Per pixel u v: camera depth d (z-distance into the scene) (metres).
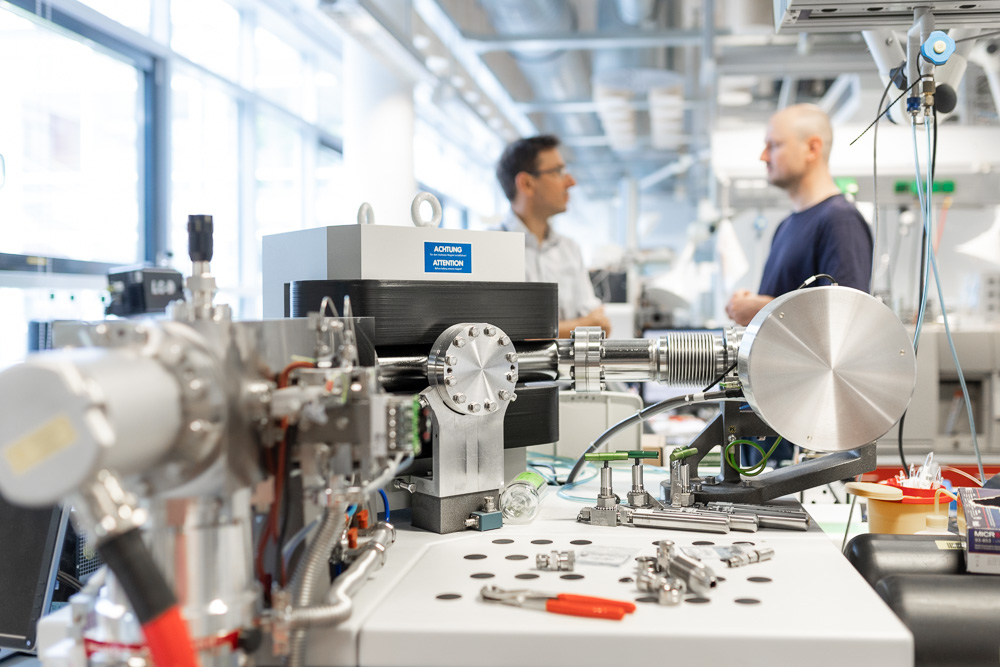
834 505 1.52
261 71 5.67
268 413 0.70
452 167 10.70
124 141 4.42
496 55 5.70
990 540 0.91
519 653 0.71
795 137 2.36
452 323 1.13
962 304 3.57
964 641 0.83
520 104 7.16
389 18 3.86
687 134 9.02
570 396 1.71
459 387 1.03
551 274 3.03
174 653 0.57
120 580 0.57
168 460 0.64
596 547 0.97
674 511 1.08
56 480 0.51
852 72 4.99
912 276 3.70
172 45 4.63
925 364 2.53
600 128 9.06
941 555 0.96
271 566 0.78
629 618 0.73
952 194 3.42
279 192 6.14
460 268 1.20
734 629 0.70
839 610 0.75
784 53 4.94
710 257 8.70
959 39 1.61
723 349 1.22
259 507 0.73
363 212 1.17
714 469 1.65
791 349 1.05
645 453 1.18
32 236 3.70
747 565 0.90
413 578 0.86
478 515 1.06
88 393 0.51
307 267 1.21
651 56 6.04
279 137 6.16
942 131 3.41
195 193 5.05
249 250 5.62
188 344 0.63
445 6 4.61
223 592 0.68
